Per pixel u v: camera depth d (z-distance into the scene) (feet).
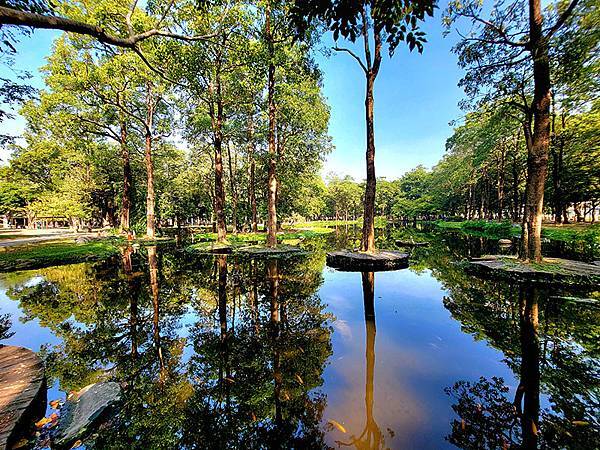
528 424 8.05
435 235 79.25
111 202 92.02
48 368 12.40
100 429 8.53
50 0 17.42
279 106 53.88
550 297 20.62
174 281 28.30
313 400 9.59
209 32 35.45
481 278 27.68
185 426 8.57
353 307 19.86
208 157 91.20
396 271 32.14
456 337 14.55
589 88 29.66
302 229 105.09
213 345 14.38
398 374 11.13
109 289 25.76
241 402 9.70
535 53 26.00
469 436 7.59
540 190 28.89
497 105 38.14
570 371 11.03
